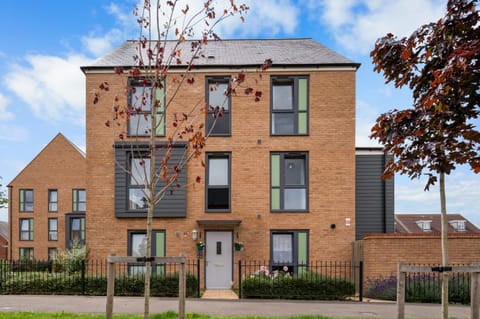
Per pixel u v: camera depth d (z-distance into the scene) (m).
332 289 9.61
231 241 12.29
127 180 12.36
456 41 3.87
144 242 12.34
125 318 6.46
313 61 12.84
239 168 12.48
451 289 9.41
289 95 12.92
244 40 15.77
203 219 12.27
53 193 30.19
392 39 4.49
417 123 4.11
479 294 4.90
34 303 8.52
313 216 12.29
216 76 12.70
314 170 12.45
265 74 12.70
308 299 9.57
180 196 12.27
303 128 12.68
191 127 5.42
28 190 30.31
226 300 9.27
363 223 13.42
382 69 4.74
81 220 29.14
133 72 5.31
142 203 12.35
